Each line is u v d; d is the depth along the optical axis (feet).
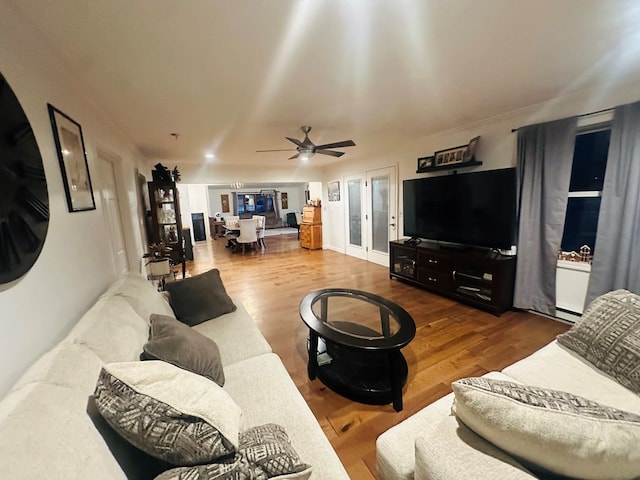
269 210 45.50
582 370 4.63
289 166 22.26
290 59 5.68
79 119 6.18
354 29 4.75
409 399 5.97
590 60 6.12
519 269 9.83
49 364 2.93
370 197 18.30
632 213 7.39
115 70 5.79
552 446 2.23
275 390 4.47
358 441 5.02
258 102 8.03
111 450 2.47
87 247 5.65
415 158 14.37
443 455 2.53
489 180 10.21
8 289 3.08
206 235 31.65
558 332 8.62
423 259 12.50
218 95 7.45
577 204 9.13
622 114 7.41
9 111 3.23
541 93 8.09
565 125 8.45
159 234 14.48
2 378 2.91
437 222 12.39
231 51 5.32
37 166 3.80
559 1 4.19
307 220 24.72
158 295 6.49
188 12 4.15
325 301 8.04
